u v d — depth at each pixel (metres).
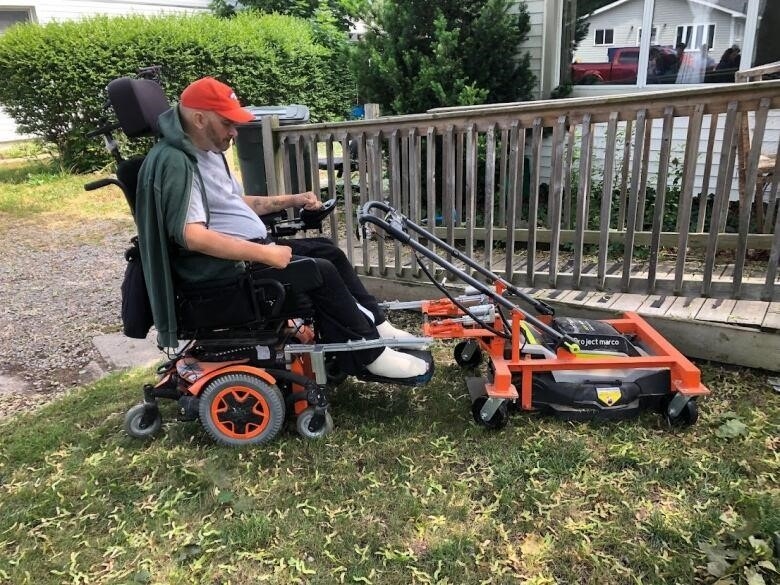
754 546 2.10
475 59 6.11
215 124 2.53
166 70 9.91
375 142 4.13
